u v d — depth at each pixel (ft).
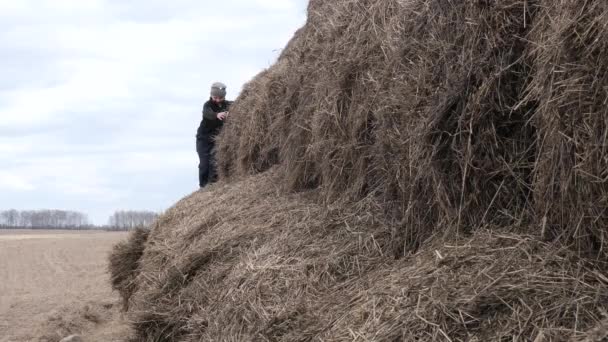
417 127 12.82
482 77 12.07
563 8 10.58
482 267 10.66
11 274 46.11
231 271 15.53
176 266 17.48
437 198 12.49
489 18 12.12
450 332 9.68
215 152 30.86
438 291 10.44
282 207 18.12
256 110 24.77
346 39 17.19
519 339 9.07
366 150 15.56
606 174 9.73
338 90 16.63
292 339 11.89
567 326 8.97
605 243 9.91
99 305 30.81
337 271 13.52
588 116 9.96
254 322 13.15
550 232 10.83
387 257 13.32
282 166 21.15
